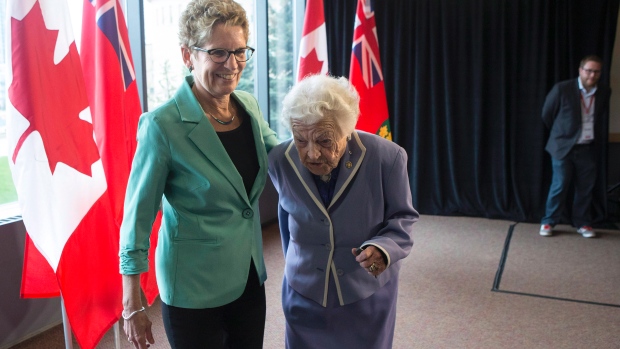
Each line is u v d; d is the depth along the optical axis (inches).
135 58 138.2
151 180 52.7
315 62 142.6
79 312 84.6
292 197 57.4
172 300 55.6
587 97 172.7
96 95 96.0
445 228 192.9
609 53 188.7
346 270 57.2
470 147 207.9
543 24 192.4
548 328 113.7
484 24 198.5
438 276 144.9
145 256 54.1
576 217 183.5
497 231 188.7
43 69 80.1
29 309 108.6
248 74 199.5
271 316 119.8
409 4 203.5
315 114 49.6
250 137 58.8
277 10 206.5
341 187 55.2
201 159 53.7
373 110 149.9
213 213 55.2
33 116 78.7
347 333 58.8
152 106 153.7
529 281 140.9
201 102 56.4
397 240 54.9
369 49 149.6
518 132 201.9
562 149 176.1
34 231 80.4
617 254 162.1
